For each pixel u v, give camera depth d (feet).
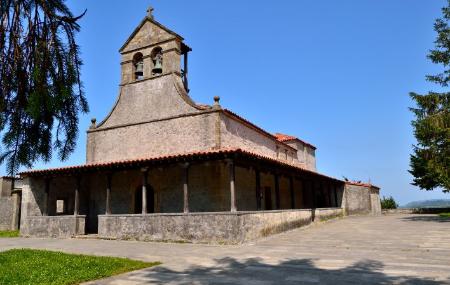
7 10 14.16
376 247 38.14
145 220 51.16
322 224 71.15
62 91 14.44
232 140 64.49
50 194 66.95
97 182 69.67
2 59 14.21
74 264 29.76
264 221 50.37
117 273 27.43
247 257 34.04
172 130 63.98
